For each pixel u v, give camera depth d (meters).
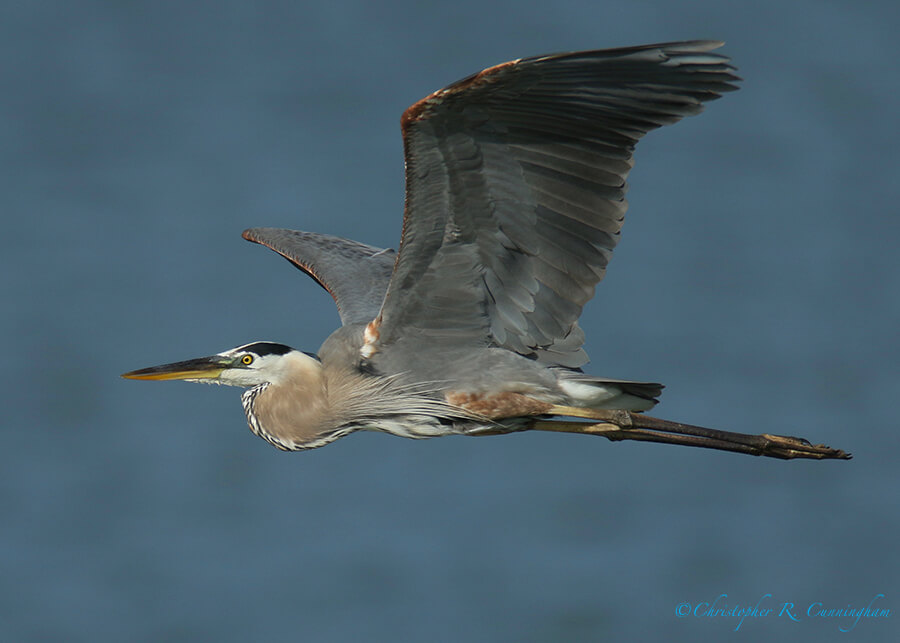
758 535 15.42
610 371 19.09
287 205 24.16
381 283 8.84
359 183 25.19
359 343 7.75
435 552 14.98
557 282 7.02
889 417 17.80
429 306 7.32
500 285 7.13
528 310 7.13
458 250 7.00
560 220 6.82
